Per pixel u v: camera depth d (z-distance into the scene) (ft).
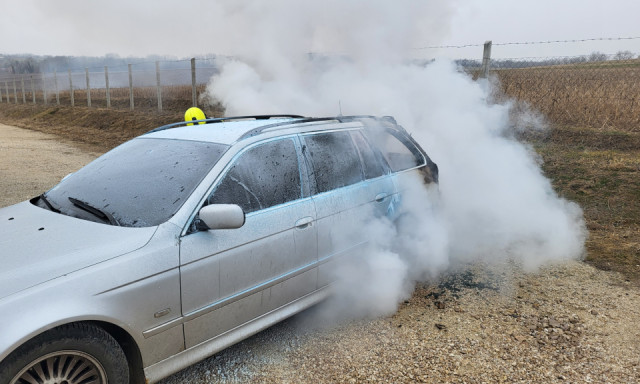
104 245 7.83
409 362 9.66
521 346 10.19
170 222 8.34
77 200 9.55
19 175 30.09
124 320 7.43
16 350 6.50
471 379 9.05
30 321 6.53
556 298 12.43
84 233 8.26
